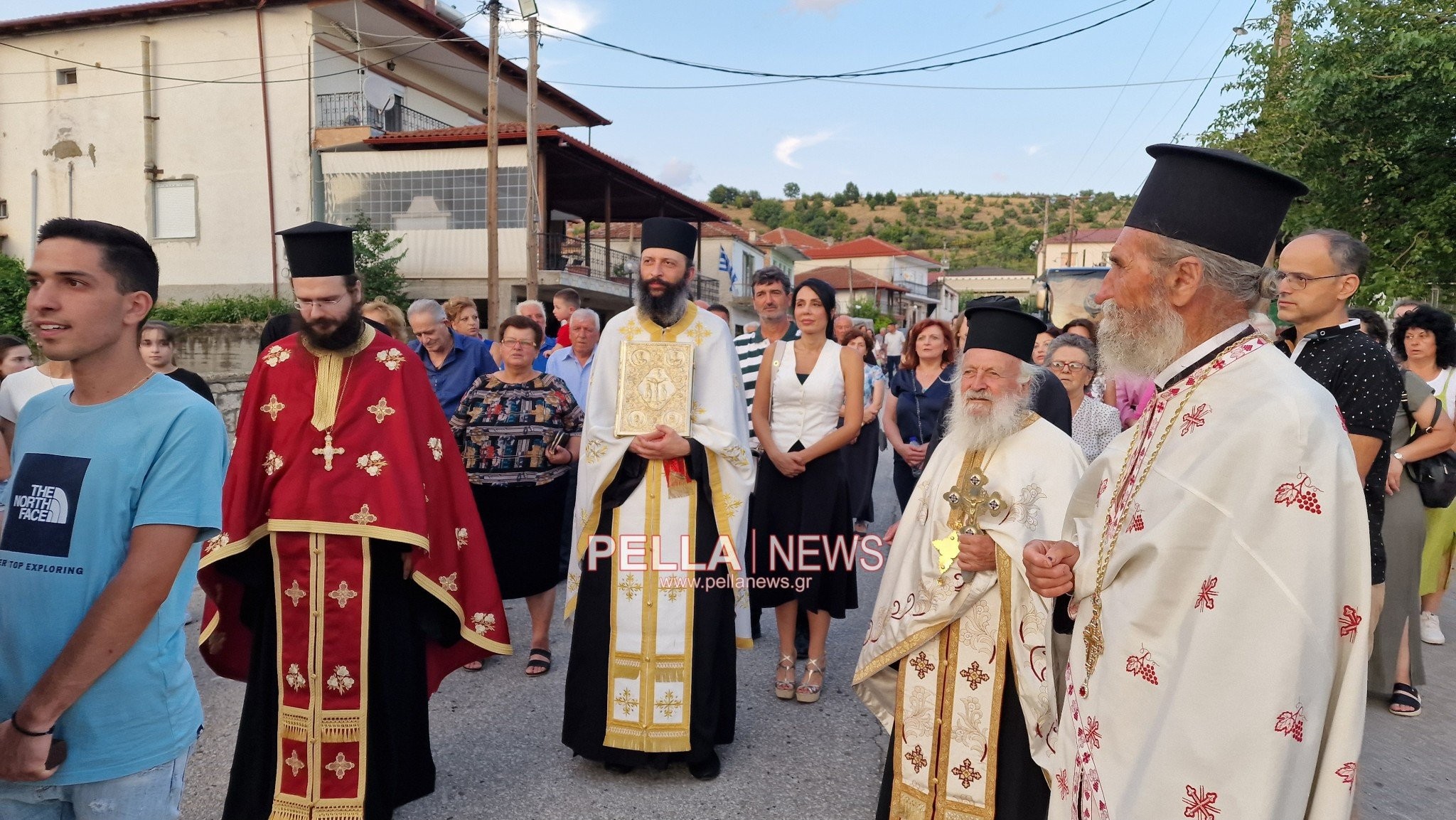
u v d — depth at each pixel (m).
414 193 21.00
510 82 25.44
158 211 22.28
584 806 3.29
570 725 3.58
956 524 2.76
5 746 1.77
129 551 1.88
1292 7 9.88
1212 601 1.47
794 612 4.41
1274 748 1.41
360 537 2.94
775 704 4.34
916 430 6.26
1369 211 9.67
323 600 2.95
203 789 3.38
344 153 21.05
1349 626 1.46
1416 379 4.26
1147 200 1.72
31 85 22.64
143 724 1.94
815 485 4.37
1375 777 3.62
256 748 3.02
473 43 22.81
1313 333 3.40
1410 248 9.30
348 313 2.99
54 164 22.78
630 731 3.50
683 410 3.60
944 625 2.78
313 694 2.95
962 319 6.87
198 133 21.84
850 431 4.31
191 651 4.77
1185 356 1.68
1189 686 1.47
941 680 2.80
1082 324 6.20
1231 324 1.67
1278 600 1.42
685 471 3.60
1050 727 2.54
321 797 2.95
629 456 3.64
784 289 5.13
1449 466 4.24
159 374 2.02
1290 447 1.46
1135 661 1.55
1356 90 9.01
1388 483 4.13
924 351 6.29
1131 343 1.72
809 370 4.46
